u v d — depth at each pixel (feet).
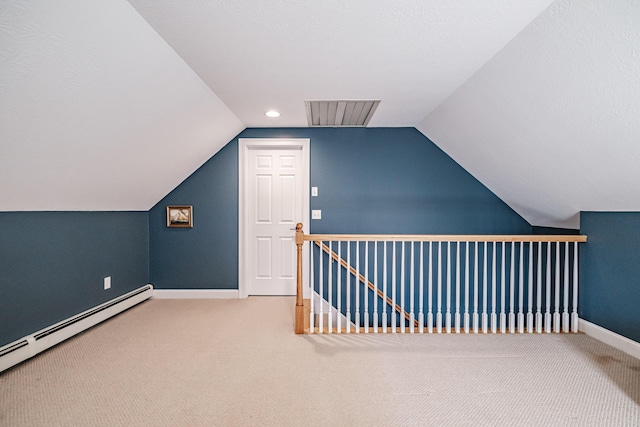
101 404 6.00
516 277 12.22
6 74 4.83
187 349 8.30
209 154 12.53
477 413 5.81
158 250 12.97
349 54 6.82
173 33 5.98
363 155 12.80
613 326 8.58
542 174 9.32
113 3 4.97
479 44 6.38
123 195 10.59
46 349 8.21
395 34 6.05
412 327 9.60
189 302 12.42
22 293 7.73
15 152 6.12
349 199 12.84
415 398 6.23
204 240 12.95
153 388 6.53
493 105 8.29
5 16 4.22
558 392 6.44
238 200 12.89
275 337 9.12
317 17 5.52
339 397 6.26
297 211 13.21
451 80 8.10
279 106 10.16
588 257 9.37
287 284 13.29
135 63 6.28
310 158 12.82
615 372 7.18
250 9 5.30
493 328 9.54
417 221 12.84
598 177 7.82
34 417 5.62
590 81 5.83
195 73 7.75
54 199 8.23
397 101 9.69
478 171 12.04
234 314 11.05
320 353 8.10
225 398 6.21
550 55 5.96
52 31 4.73
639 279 7.92
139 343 8.66
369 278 12.64
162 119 8.51
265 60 7.09
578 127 6.91
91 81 5.96
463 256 12.57
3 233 7.29
